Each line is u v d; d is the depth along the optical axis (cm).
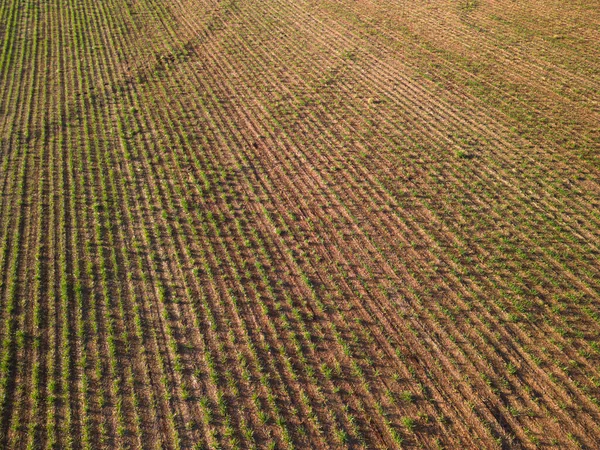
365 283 1686
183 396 1369
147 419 1323
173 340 1510
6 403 1352
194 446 1263
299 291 1667
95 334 1530
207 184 2125
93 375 1419
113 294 1658
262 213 1988
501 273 1700
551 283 1659
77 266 1753
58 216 1964
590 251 1766
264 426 1307
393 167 2198
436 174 2147
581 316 1553
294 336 1520
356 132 2430
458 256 1770
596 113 2461
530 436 1266
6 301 1623
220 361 1461
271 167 2228
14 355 1470
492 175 2127
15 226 1916
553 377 1387
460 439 1268
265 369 1439
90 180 2152
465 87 2744
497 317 1560
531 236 1834
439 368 1427
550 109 2517
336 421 1316
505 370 1414
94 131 2467
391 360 1453
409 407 1341
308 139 2395
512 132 2372
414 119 2503
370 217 1948
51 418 1318
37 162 2253
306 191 2089
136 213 1991
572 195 2003
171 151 2338
